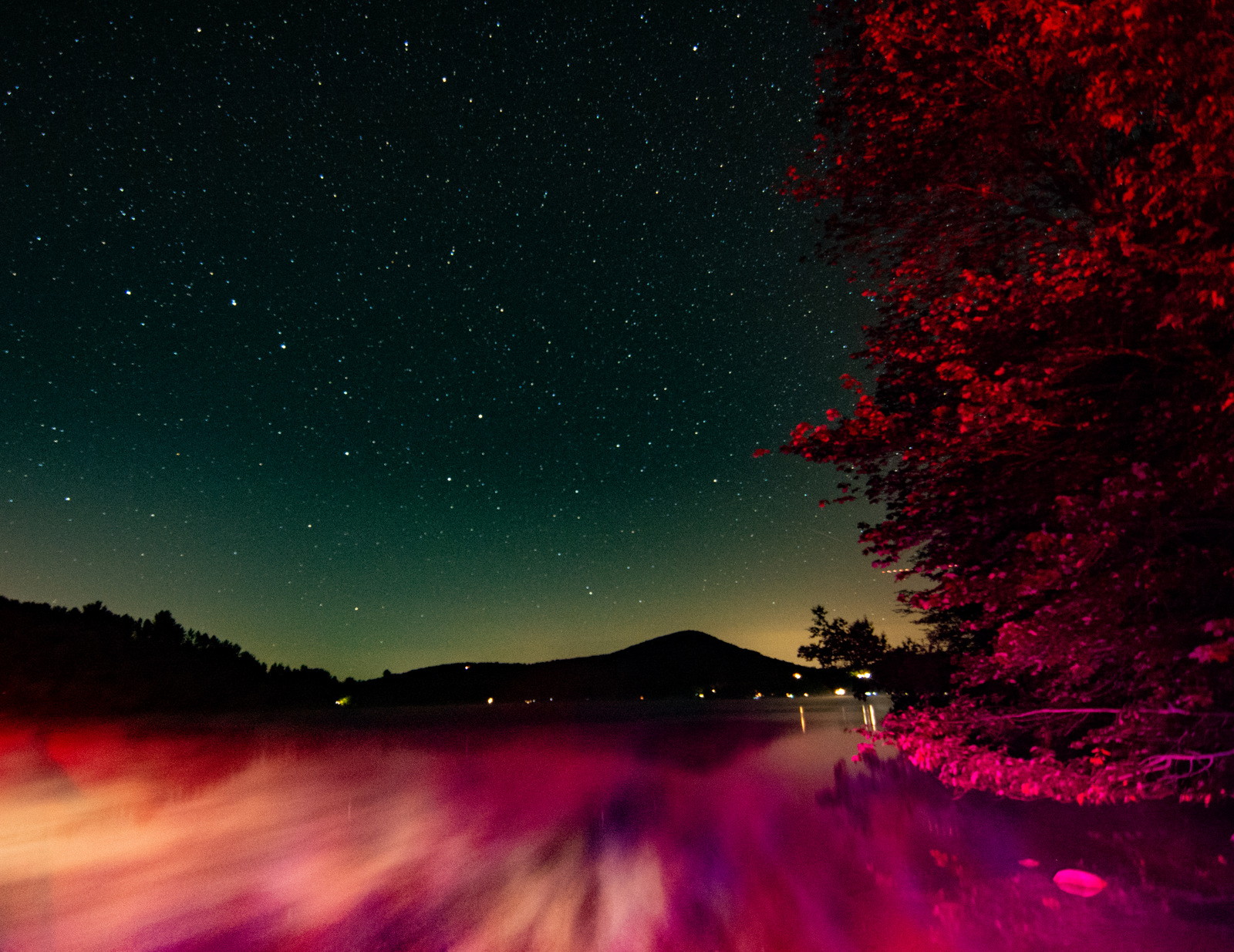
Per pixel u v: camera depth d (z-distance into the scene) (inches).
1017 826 387.9
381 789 686.5
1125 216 261.6
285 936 241.1
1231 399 216.5
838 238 382.0
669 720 2239.2
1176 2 204.8
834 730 1440.7
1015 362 307.4
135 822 497.0
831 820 441.7
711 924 243.1
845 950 213.5
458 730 1897.1
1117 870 285.7
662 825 456.1
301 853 389.4
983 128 323.3
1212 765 294.8
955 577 309.0
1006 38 295.7
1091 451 297.1
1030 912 241.1
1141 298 263.3
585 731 1774.1
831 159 375.6
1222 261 212.5
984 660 308.8
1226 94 206.8
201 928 251.8
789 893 279.9
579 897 286.0
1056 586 274.1
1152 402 292.2
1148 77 218.4
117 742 1272.1
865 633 691.4
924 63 328.2
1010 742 350.3
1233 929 213.9
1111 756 303.1
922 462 306.0
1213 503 252.1
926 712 329.7
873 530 337.1
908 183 355.6
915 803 486.6
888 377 368.2
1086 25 219.5
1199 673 265.4
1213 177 216.4
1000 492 313.7
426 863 360.8
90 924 257.9
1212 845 313.3
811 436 322.3
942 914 243.9
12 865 337.7
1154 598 266.7
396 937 237.8
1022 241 346.0
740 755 954.1
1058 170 330.3
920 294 360.8
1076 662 284.7
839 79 365.1
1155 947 202.1
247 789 692.7
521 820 494.0
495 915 263.1
